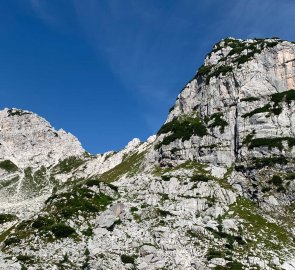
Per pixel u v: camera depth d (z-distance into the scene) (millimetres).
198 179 95125
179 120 132625
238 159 105312
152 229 70688
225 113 119438
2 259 59000
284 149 99562
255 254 66500
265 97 115688
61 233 69375
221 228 75688
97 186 92938
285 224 81688
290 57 122438
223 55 142625
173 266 58906
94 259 58375
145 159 138750
